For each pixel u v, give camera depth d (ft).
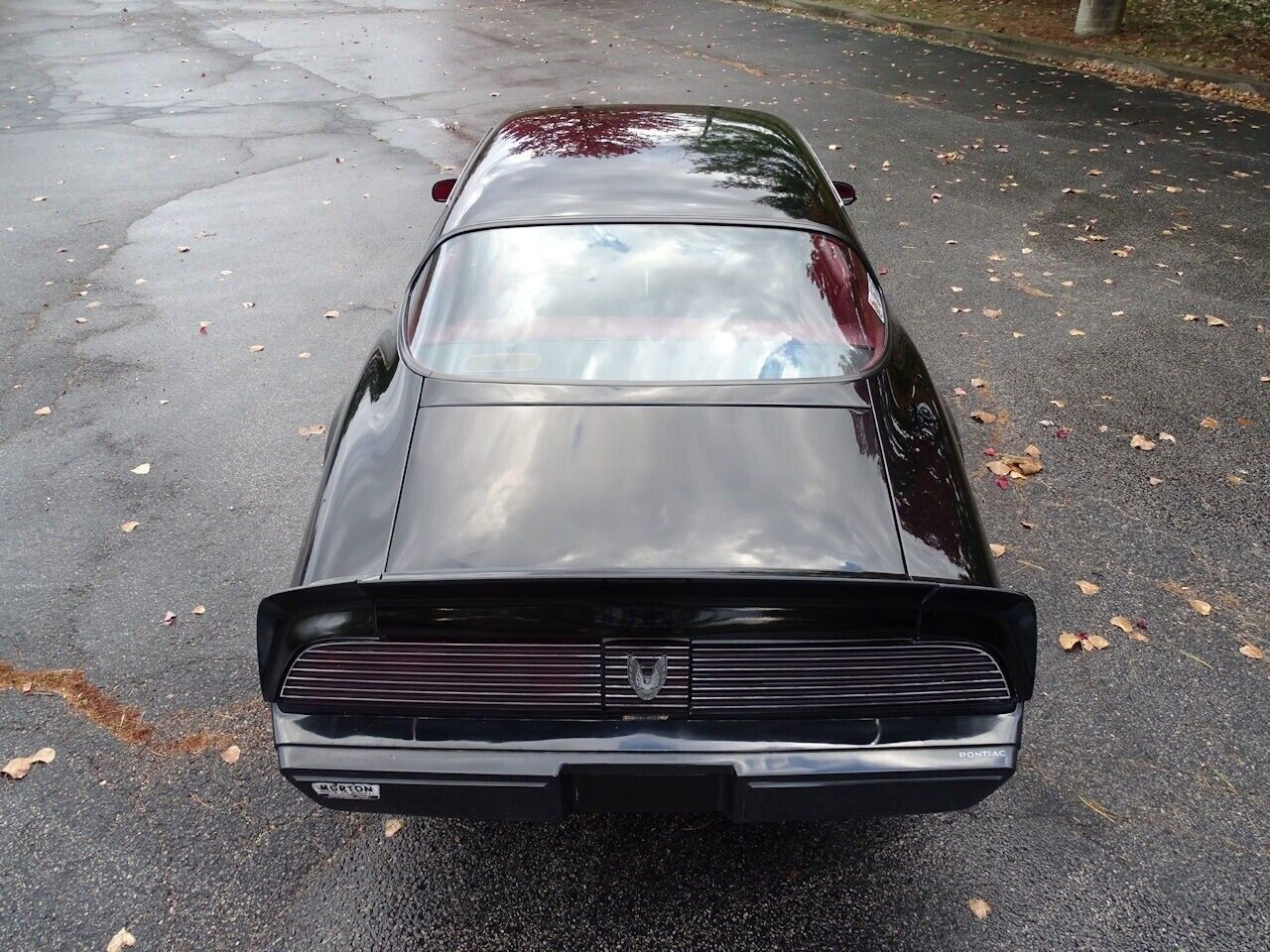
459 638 6.64
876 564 7.07
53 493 13.46
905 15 47.24
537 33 47.21
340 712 6.94
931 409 9.05
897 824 8.65
